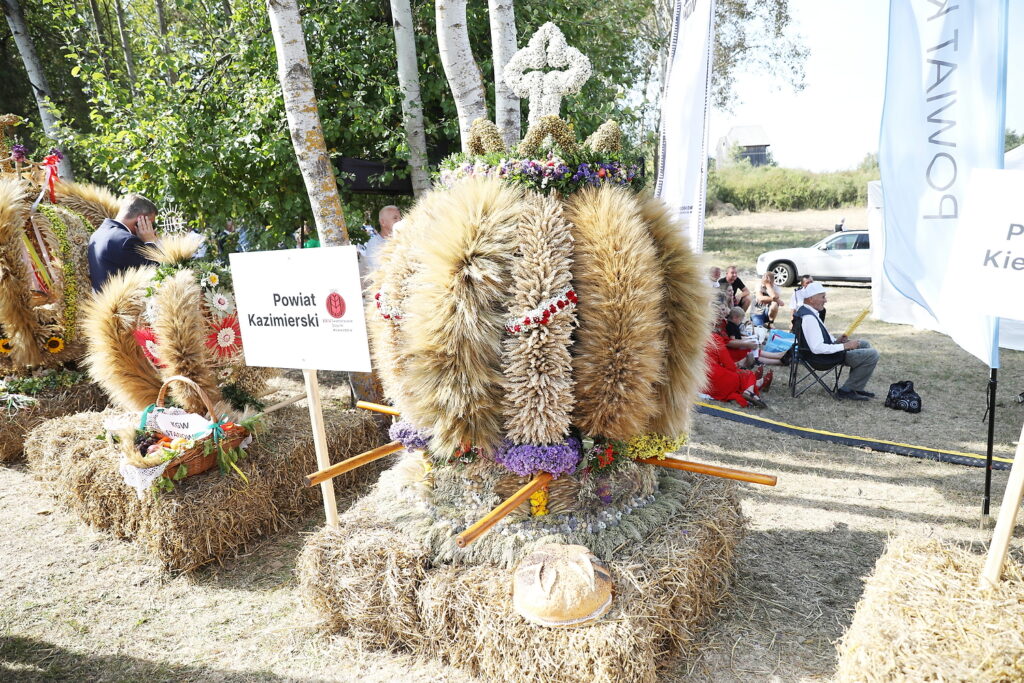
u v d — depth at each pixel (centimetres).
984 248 228
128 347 377
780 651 260
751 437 526
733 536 290
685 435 279
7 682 253
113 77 1238
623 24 819
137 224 451
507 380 226
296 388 632
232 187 627
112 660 266
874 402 629
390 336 253
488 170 243
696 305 242
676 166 397
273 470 366
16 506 408
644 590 230
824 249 1470
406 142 590
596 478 258
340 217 461
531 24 656
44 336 481
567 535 248
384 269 258
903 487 421
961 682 174
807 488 421
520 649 225
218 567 334
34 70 1038
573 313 224
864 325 1015
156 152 594
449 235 222
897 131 370
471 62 459
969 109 340
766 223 2861
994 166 333
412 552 257
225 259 658
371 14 634
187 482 341
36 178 545
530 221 224
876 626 196
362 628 268
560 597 218
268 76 602
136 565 338
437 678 246
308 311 271
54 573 332
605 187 237
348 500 408
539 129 244
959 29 338
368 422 446
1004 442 510
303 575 278
